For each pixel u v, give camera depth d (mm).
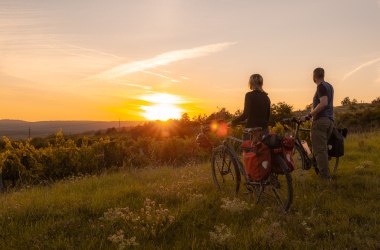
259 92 7438
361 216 6223
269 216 6258
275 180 6746
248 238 5406
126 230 5953
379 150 13117
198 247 5293
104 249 5355
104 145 17234
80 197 7992
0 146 19625
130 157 17734
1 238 5852
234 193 7730
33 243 5602
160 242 5625
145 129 37469
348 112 37156
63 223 6262
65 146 16281
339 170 9805
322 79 8500
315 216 6242
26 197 8836
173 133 21234
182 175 10000
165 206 7176
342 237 5445
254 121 7387
